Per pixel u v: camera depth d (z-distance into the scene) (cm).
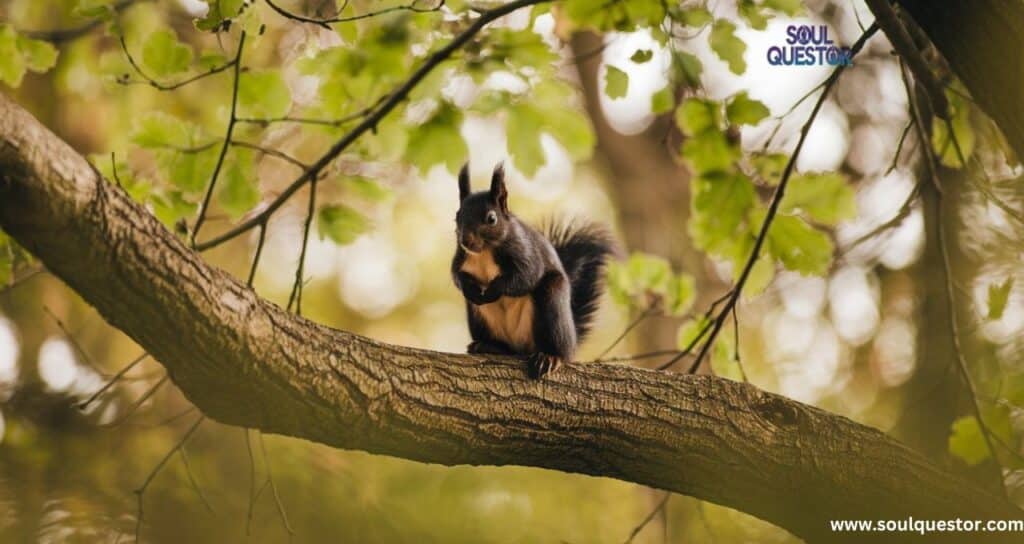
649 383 678
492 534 1130
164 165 782
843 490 696
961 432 787
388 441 594
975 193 1045
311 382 550
